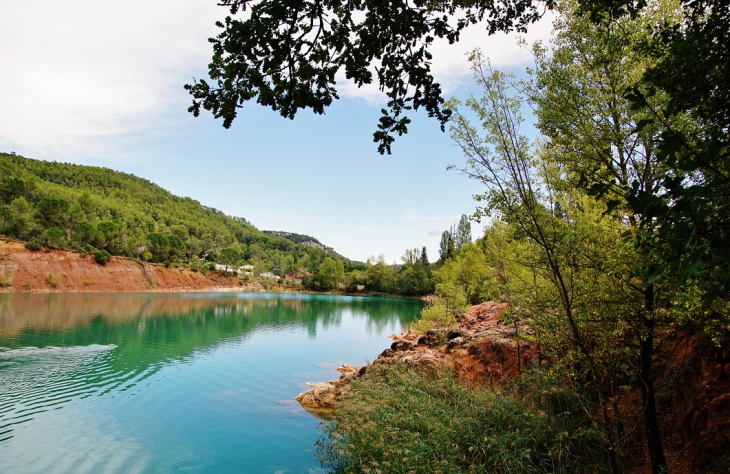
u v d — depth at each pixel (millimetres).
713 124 4270
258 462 11438
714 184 2338
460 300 27859
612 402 8070
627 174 7547
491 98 8375
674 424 8094
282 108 4242
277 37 3816
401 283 116688
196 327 39125
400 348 18969
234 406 16297
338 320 50875
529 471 7883
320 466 11219
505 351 12875
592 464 7891
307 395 17141
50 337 29688
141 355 25359
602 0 5199
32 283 68750
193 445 12508
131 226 130625
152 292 88438
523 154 8203
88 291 76688
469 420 9156
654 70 4195
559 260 7941
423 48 4363
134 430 13586
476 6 4988
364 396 12117
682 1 4324
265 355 27031
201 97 3967
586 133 7680
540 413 8883
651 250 3109
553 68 7957
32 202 97625
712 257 2480
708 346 7953
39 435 12844
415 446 8758
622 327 7074
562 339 8383
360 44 4102
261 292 118812
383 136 4730
